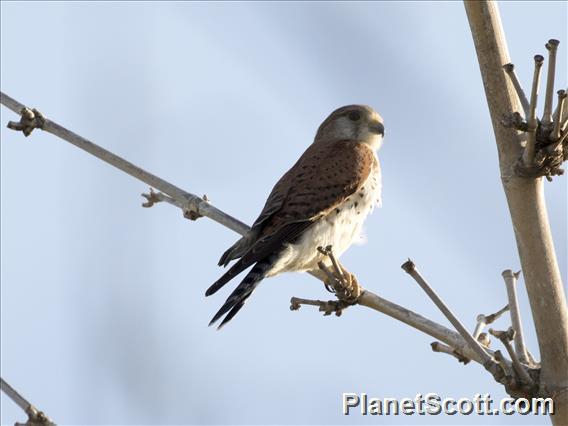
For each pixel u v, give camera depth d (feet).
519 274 22.80
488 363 19.90
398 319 24.23
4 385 21.66
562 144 19.35
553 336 20.02
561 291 20.10
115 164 29.25
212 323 28.48
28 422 21.25
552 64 18.35
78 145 29.63
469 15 19.88
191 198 30.60
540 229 19.98
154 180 30.09
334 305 25.00
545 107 19.02
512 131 19.85
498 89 19.83
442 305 19.81
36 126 30.09
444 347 23.16
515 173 19.71
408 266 19.65
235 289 29.50
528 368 20.36
